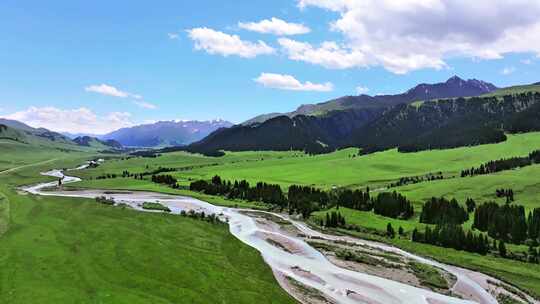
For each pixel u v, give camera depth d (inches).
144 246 3902.6
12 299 2474.2
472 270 4047.7
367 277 3614.7
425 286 3442.4
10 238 3897.6
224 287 3014.3
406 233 5556.1
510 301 3211.1
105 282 2893.7
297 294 3102.9
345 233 5625.0
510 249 4830.2
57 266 3137.3
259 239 4970.5
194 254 3878.0
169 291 2819.9
